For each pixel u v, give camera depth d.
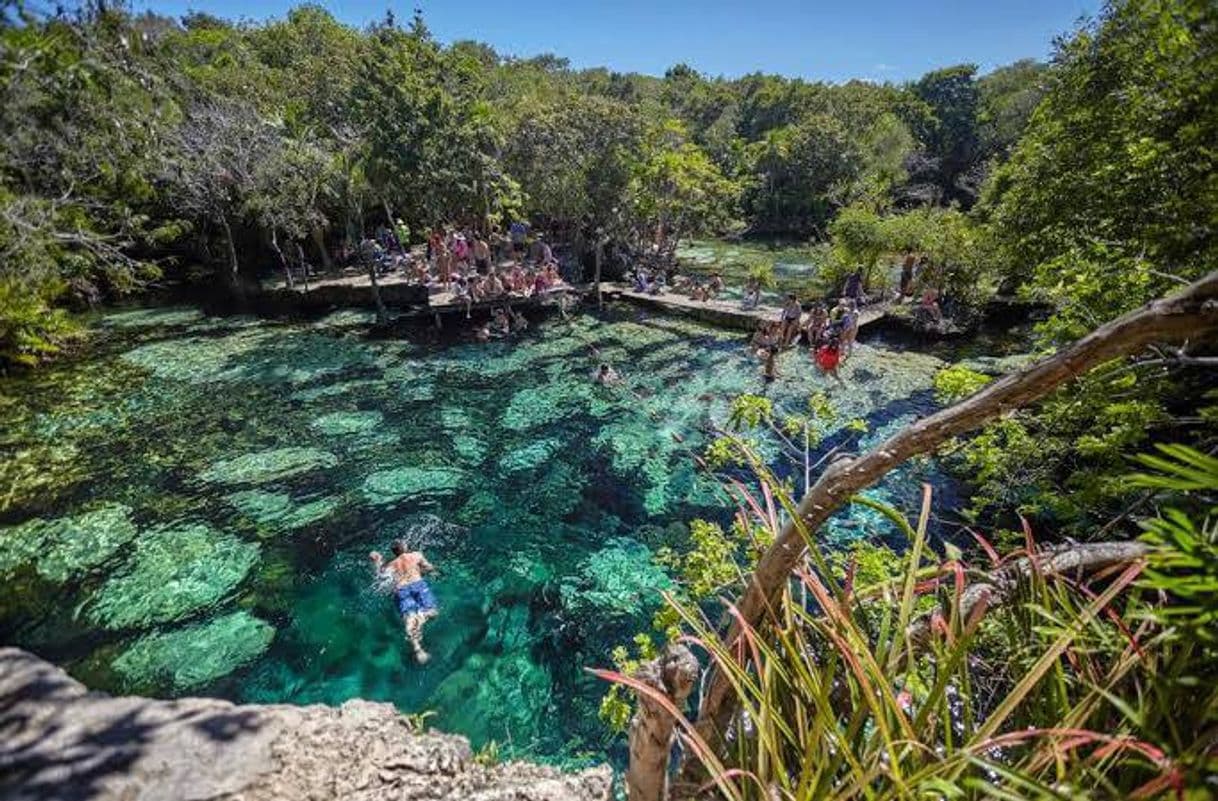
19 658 3.25
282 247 24.98
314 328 18.80
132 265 8.14
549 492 10.52
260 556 8.79
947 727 1.78
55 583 8.10
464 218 24.70
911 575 1.93
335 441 12.09
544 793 2.85
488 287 19.42
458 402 13.85
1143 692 1.74
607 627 7.77
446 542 9.27
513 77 41.31
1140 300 5.53
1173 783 1.23
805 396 13.89
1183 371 4.79
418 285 20.08
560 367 15.84
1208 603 1.28
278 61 33.97
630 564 8.84
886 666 1.90
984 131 51.62
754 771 2.10
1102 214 7.69
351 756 2.94
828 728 1.80
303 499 10.17
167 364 15.88
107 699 3.07
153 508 9.80
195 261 25.69
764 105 54.78
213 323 19.38
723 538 4.87
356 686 6.90
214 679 6.85
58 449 11.58
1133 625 2.01
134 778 2.65
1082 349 1.47
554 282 21.31
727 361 16.19
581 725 6.52
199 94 18.50
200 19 36.41
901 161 44.75
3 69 4.68
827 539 7.67
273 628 7.55
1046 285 7.29
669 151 25.61
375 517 9.78
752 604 2.21
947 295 19.56
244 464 11.16
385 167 19.86
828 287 23.94
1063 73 10.55
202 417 12.98
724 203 27.39
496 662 7.26
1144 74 7.25
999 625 2.38
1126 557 2.06
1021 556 2.25
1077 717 1.72
